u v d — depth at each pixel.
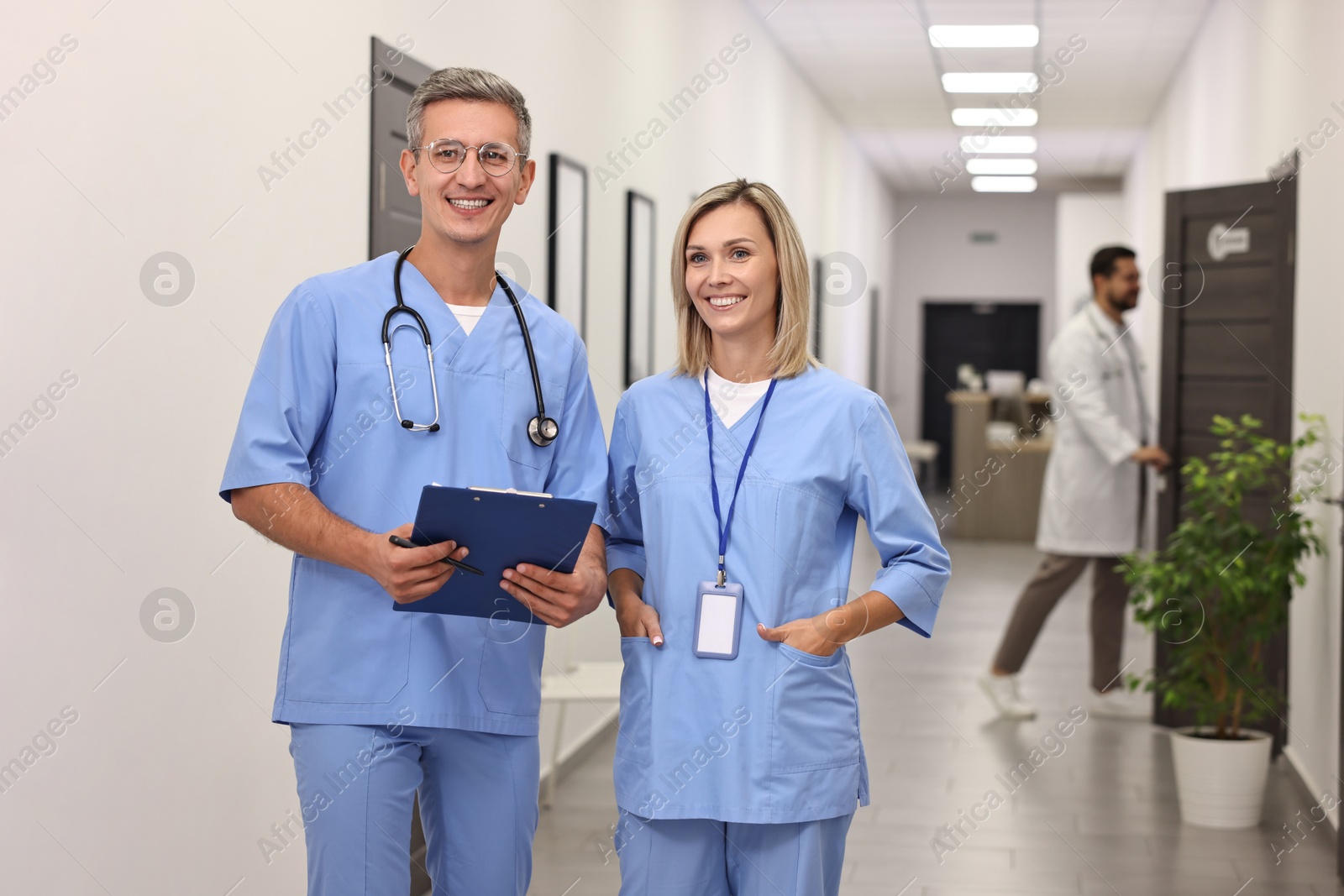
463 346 1.88
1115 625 5.17
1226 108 6.39
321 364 1.82
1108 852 3.48
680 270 1.95
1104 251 5.18
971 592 8.13
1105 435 4.95
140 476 2.13
